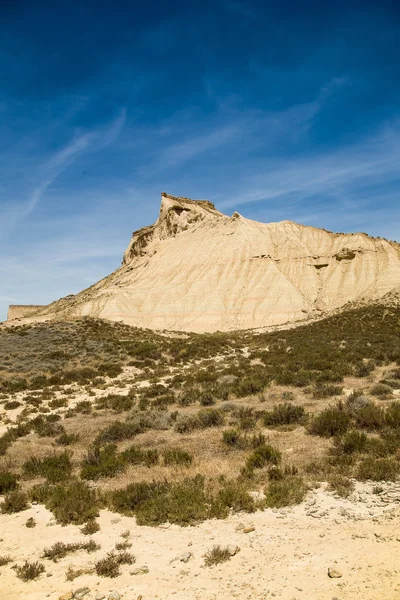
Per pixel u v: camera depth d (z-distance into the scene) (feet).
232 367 109.81
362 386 74.90
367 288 275.80
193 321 278.05
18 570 25.53
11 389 103.45
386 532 25.94
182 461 44.29
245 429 54.95
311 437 48.37
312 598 20.21
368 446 41.37
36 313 461.78
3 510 36.42
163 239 439.63
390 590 20.03
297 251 328.49
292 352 125.70
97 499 36.60
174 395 84.28
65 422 69.46
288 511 30.81
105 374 120.16
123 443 54.90
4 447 54.75
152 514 31.96
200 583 22.70
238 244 329.72
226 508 32.14
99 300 317.01
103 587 23.20
